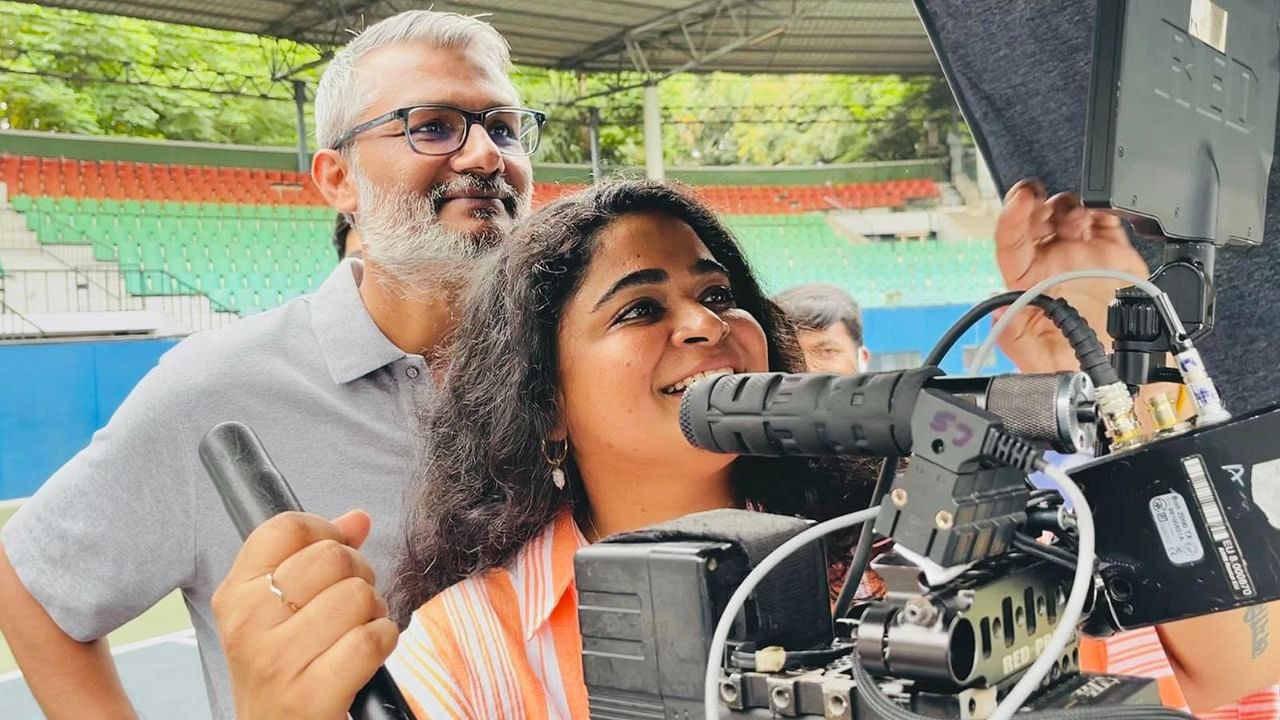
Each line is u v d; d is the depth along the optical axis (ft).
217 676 4.71
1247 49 2.52
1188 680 2.84
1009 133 4.15
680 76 58.70
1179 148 2.23
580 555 1.83
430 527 2.96
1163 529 1.74
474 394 2.85
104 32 47.55
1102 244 3.73
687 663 1.69
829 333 7.30
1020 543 1.58
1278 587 1.65
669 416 2.54
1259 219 2.68
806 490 2.90
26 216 39.83
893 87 57.67
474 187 4.86
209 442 2.18
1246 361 3.81
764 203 51.37
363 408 4.62
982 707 1.44
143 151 42.24
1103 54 2.01
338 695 1.89
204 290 40.96
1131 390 2.12
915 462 1.45
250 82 50.65
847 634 1.88
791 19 38.96
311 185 43.75
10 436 29.12
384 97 4.93
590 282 2.60
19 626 4.69
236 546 4.55
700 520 1.93
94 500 4.57
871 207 51.85
